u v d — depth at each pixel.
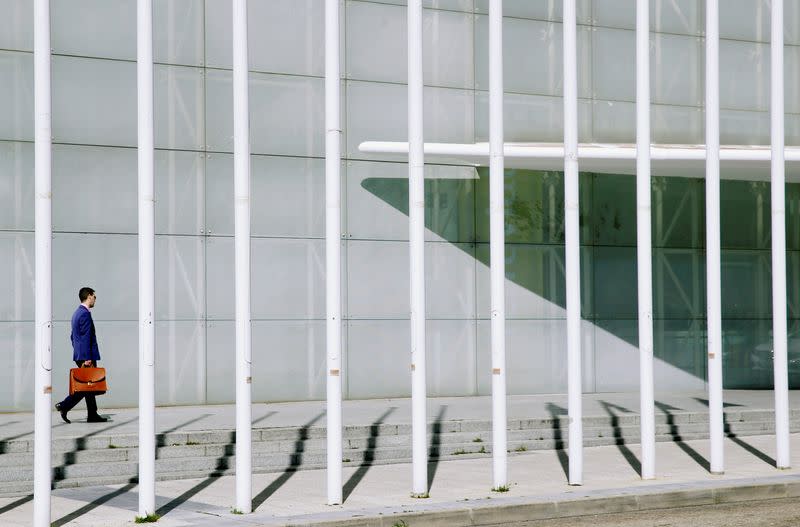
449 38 22.45
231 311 20.67
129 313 19.95
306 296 21.28
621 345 23.81
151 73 10.88
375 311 21.78
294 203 21.25
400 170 22.03
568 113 13.11
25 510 11.56
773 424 18.58
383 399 21.69
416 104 12.23
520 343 22.89
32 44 19.55
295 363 21.14
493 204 12.64
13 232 19.28
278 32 21.25
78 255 19.67
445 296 22.36
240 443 11.23
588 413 18.38
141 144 10.88
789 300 25.28
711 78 14.02
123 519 10.85
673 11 24.17
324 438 15.66
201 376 20.41
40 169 10.35
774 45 14.53
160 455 14.41
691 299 24.44
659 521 11.27
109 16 20.09
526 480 13.43
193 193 20.50
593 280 23.64
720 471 13.88
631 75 23.78
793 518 11.34
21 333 19.25
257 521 10.57
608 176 23.83
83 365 16.80
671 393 23.84
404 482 13.42
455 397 22.22
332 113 11.76
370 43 21.94
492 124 12.64
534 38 23.08
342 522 10.58
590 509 11.82
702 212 24.64
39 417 10.24
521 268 22.98
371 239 21.80
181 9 20.55
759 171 22.42
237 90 11.39
